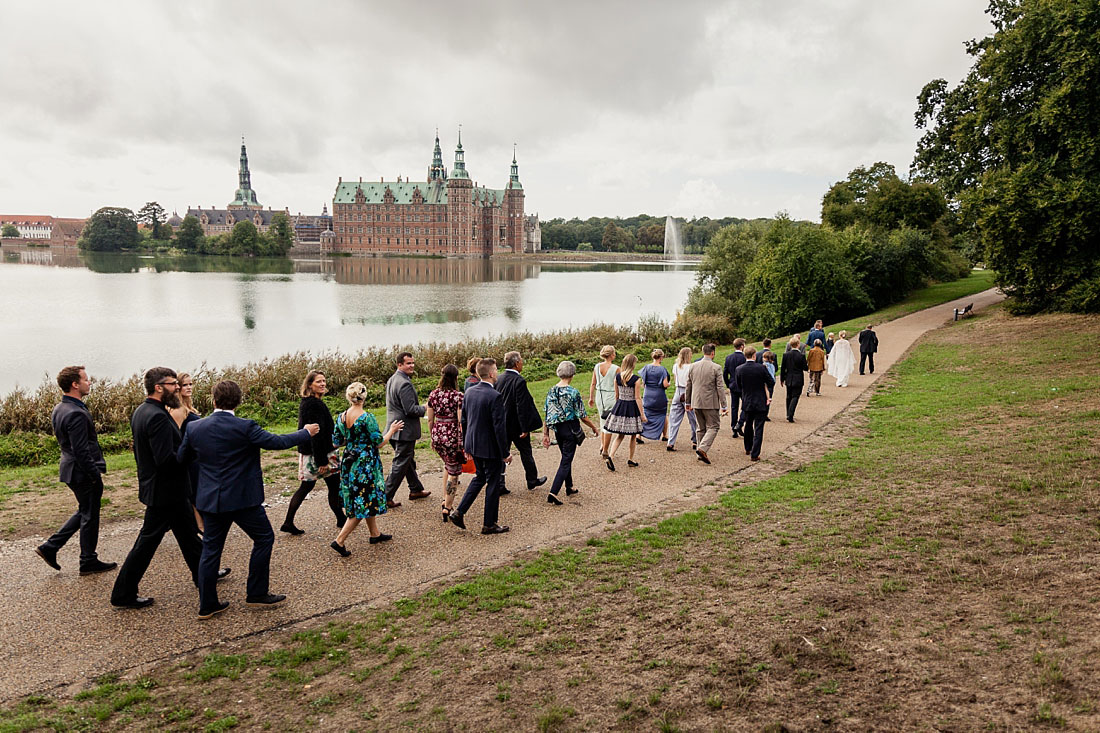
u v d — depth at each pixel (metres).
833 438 13.54
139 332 44.09
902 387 18.47
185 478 6.77
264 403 19.33
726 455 12.48
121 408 16.55
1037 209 26.12
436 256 194.62
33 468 12.38
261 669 5.62
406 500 10.08
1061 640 4.99
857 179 57.41
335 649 5.91
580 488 10.57
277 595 6.82
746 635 5.66
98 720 4.91
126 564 6.57
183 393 8.30
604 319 55.03
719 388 11.61
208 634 6.20
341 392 21.47
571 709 4.84
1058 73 27.58
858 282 42.03
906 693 4.68
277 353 37.03
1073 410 12.77
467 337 43.41
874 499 9.11
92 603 6.75
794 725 4.48
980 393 15.86
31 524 8.97
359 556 7.94
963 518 7.91
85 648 5.92
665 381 12.77
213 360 34.72
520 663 5.53
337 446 7.89
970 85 37.31
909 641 5.34
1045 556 6.54
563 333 33.19
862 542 7.55
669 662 5.37
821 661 5.20
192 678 5.48
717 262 48.94
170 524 6.73
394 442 9.50
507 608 6.56
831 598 6.21
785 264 39.19
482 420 8.31
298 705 5.09
